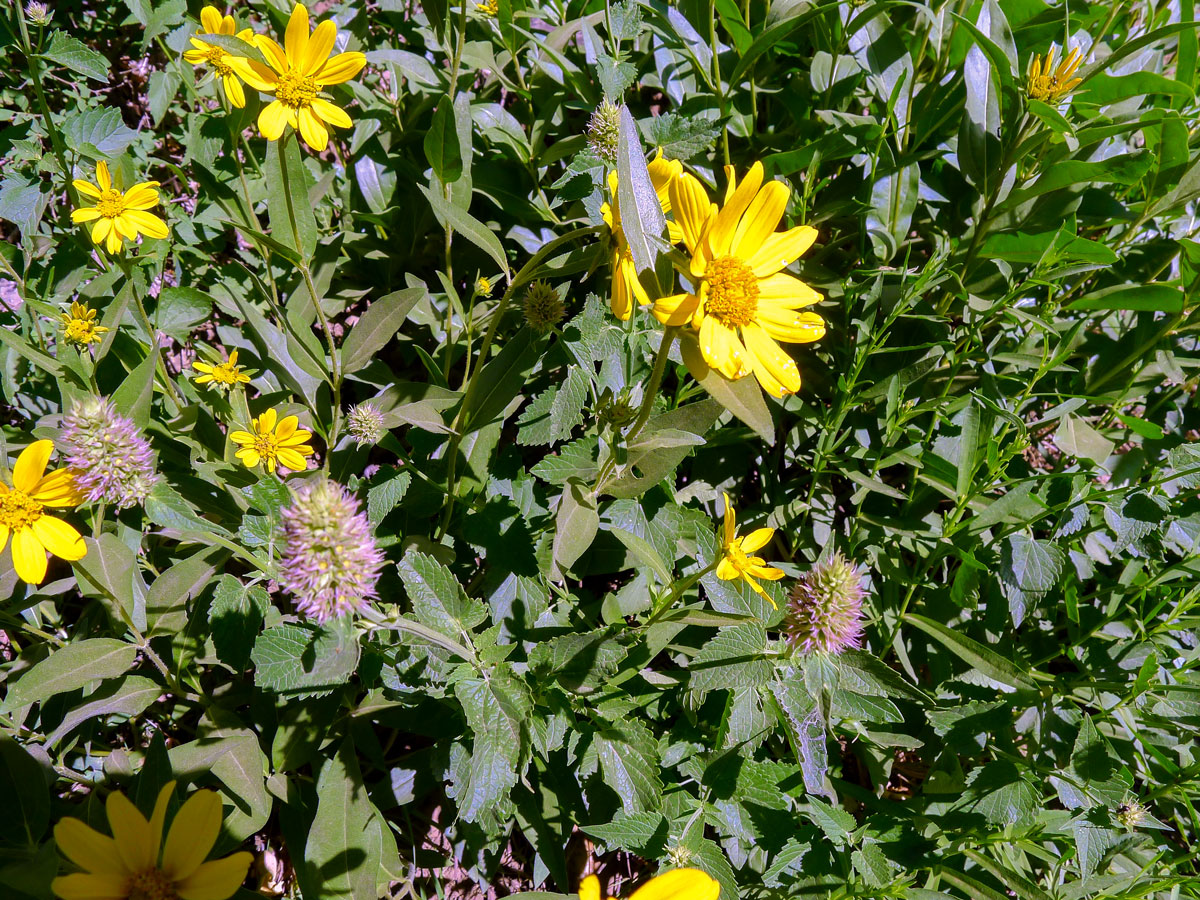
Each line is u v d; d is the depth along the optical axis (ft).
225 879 0.85
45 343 1.47
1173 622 1.38
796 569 1.46
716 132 1.22
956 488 1.43
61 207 1.54
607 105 1.22
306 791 1.34
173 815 1.08
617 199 0.92
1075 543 1.45
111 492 0.99
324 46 1.18
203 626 1.25
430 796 1.49
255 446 1.30
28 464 0.97
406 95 1.72
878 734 1.35
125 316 1.47
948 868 1.27
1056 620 1.55
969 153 1.54
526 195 1.65
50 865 0.90
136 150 1.74
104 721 1.39
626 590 1.41
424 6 1.40
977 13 1.51
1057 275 1.39
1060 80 1.38
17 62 1.76
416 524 1.43
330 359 1.46
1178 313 1.49
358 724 1.35
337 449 1.47
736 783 1.21
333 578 0.85
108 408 0.99
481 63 1.63
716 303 0.92
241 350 1.59
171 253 1.63
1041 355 1.52
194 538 1.19
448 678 1.03
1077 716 1.35
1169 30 1.29
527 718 1.03
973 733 1.30
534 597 1.31
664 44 1.65
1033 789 1.24
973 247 1.56
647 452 1.20
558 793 1.35
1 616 1.24
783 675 1.08
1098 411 1.76
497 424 1.44
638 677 1.33
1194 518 1.38
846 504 1.65
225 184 1.53
